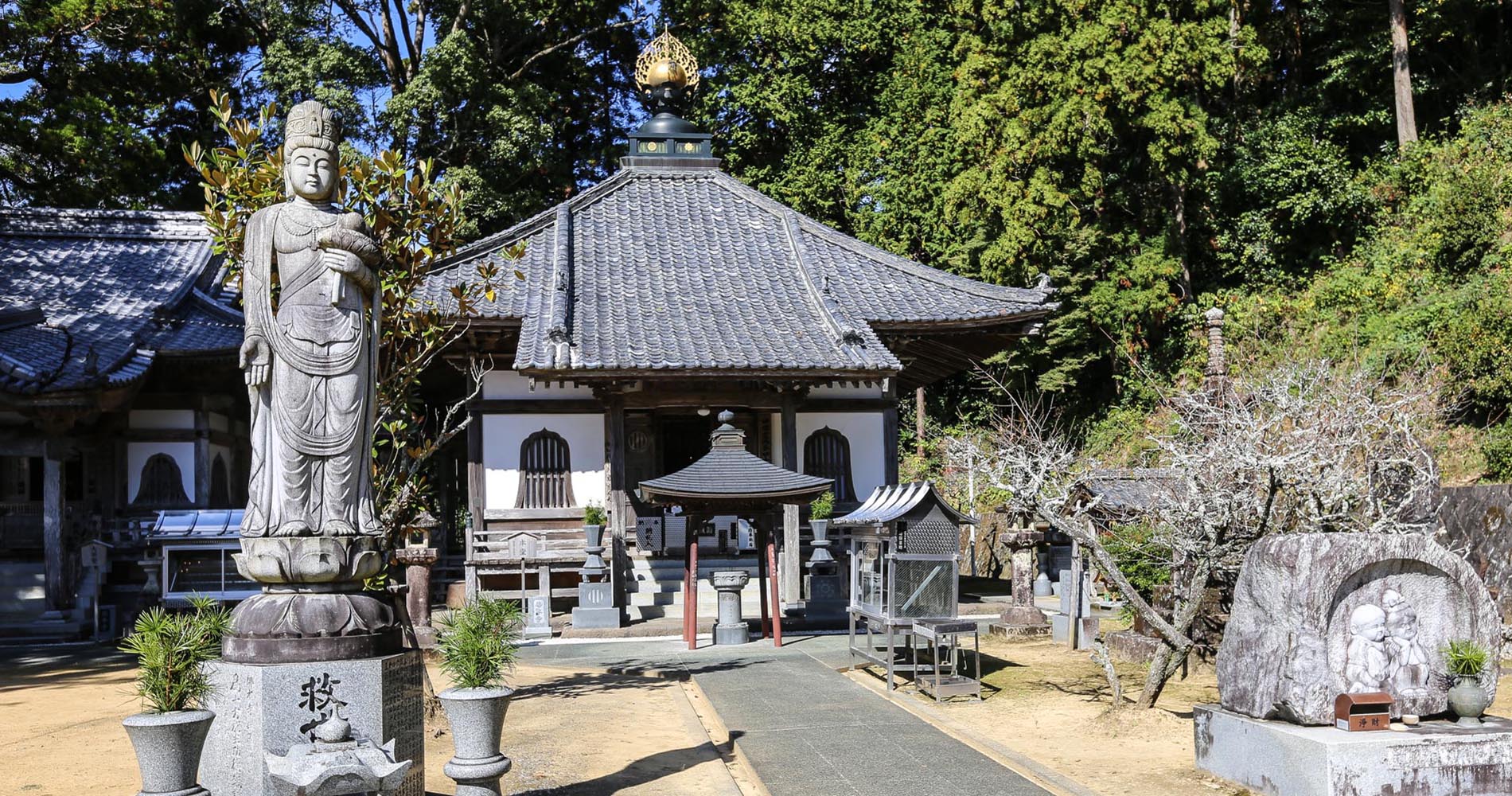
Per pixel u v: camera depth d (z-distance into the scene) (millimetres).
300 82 31609
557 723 10547
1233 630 8148
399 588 11742
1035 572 23516
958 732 10000
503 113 32469
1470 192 24219
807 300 24453
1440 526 12422
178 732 5973
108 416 22703
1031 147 29625
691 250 26266
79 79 31531
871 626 13461
